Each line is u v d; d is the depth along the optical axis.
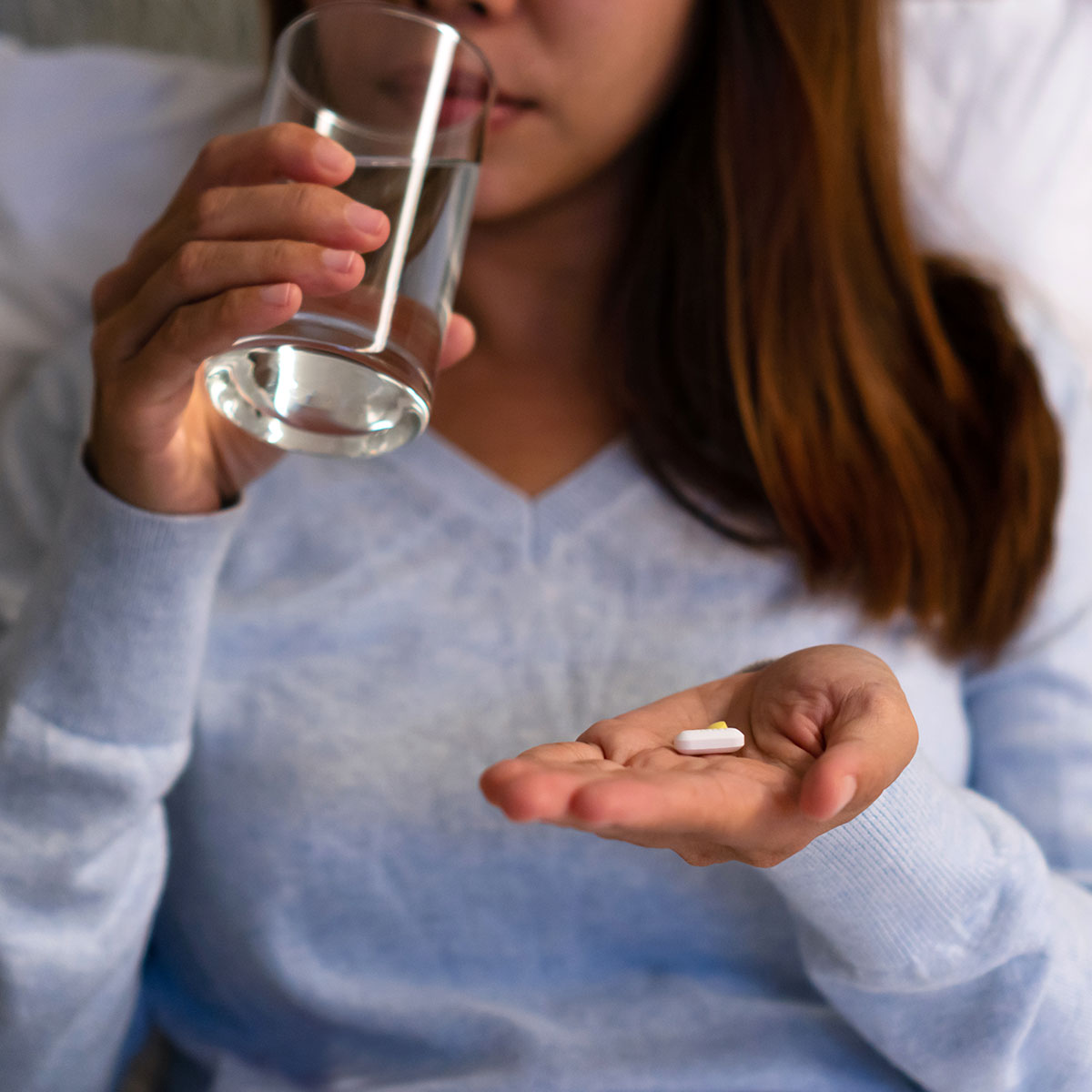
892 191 0.77
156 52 1.08
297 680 0.68
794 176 0.74
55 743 0.61
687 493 0.71
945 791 0.58
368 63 0.54
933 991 0.59
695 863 0.47
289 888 0.66
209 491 0.61
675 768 0.47
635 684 0.67
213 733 0.67
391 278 0.52
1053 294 0.98
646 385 0.73
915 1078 0.60
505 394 0.76
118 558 0.60
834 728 0.48
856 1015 0.60
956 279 0.80
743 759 0.47
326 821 0.66
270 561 0.71
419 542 0.70
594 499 0.71
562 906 0.66
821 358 0.72
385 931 0.66
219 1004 0.69
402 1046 0.65
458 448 0.73
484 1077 0.62
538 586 0.69
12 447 0.78
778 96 0.74
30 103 0.91
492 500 0.71
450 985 0.66
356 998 0.66
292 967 0.66
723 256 0.74
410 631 0.69
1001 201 0.97
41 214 0.90
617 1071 0.61
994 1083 0.58
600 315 0.76
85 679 0.61
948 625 0.71
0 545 0.75
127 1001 0.66
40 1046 0.62
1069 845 0.69
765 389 0.71
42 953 0.61
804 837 0.46
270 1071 0.67
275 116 0.55
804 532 0.70
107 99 0.91
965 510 0.74
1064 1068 0.58
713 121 0.75
